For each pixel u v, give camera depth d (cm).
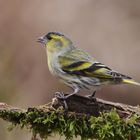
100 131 988
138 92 1984
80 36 2164
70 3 2233
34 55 2077
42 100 1988
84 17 2217
